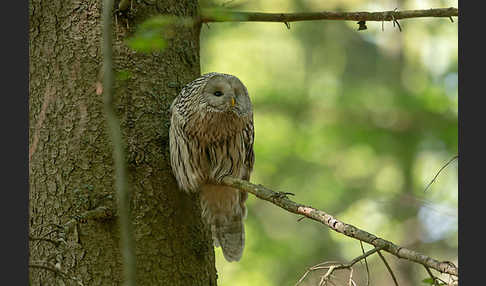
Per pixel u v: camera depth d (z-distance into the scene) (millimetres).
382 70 28016
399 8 26016
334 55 29062
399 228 23344
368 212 23781
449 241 22734
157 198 9945
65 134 9797
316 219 7840
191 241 10211
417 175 24031
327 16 10359
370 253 7234
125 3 9711
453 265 6809
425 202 18062
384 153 22984
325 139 23000
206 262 10406
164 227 9938
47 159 9812
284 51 27750
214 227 11227
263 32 27516
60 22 10016
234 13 10516
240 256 11406
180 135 10008
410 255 7020
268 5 25203
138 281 9609
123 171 7414
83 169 9672
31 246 9695
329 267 7535
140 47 7656
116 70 9922
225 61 25109
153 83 10133
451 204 23594
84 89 9828
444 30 26562
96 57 9875
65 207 9633
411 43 27016
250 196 24859
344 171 24672
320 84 25156
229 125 10086
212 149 10289
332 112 23203
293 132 23344
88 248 9461
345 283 7957
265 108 23391
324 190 24250
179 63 10430
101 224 9508
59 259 8594
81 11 9977
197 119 9891
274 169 23406
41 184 9789
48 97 9930
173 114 9938
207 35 24469
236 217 11234
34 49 10102
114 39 9969
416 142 22641
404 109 22312
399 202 18531
